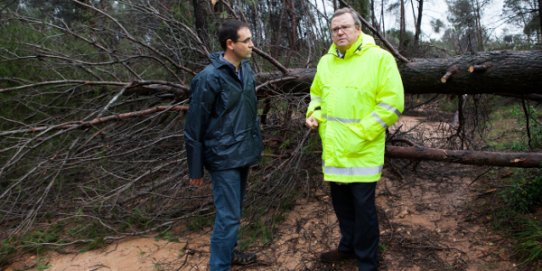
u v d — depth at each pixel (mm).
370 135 2150
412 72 3469
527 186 3137
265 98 3807
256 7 4695
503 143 4918
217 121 2352
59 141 4191
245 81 2426
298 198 3773
